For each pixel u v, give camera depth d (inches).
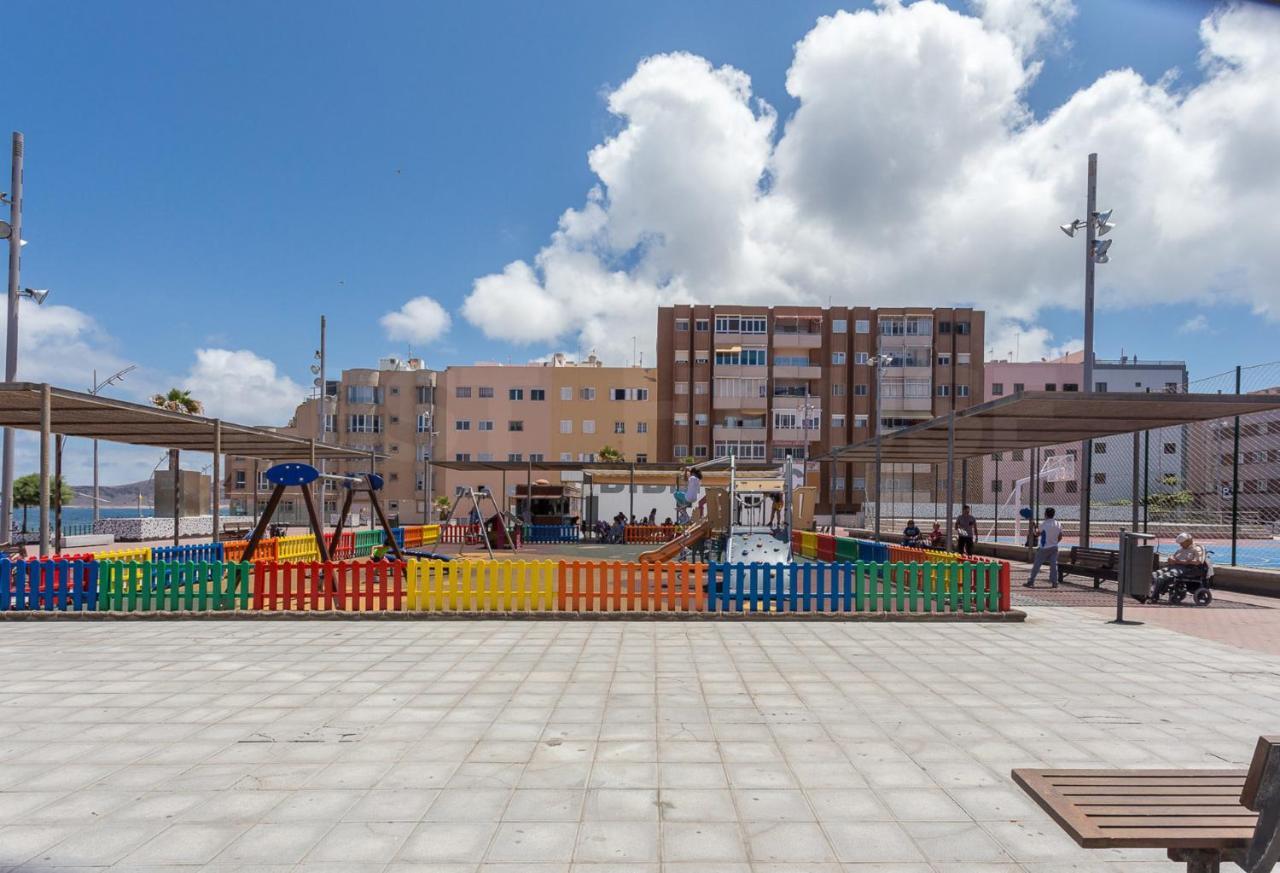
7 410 570.3
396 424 2864.2
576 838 163.0
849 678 304.5
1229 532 1315.2
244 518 1969.7
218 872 148.5
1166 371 3053.6
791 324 2701.8
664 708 259.8
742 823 170.7
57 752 215.3
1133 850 159.2
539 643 371.6
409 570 445.7
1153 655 353.4
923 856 155.9
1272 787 104.7
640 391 2817.4
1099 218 773.3
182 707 259.6
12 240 874.1
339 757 211.2
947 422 658.8
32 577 440.8
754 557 675.4
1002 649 364.8
